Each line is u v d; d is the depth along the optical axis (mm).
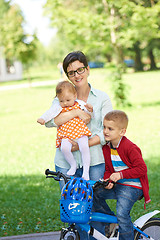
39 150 11484
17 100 25938
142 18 15812
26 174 9117
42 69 91188
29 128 15617
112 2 15914
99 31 17469
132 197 3672
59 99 3820
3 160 10664
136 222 3928
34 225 5906
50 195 7371
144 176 3688
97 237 3600
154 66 50000
